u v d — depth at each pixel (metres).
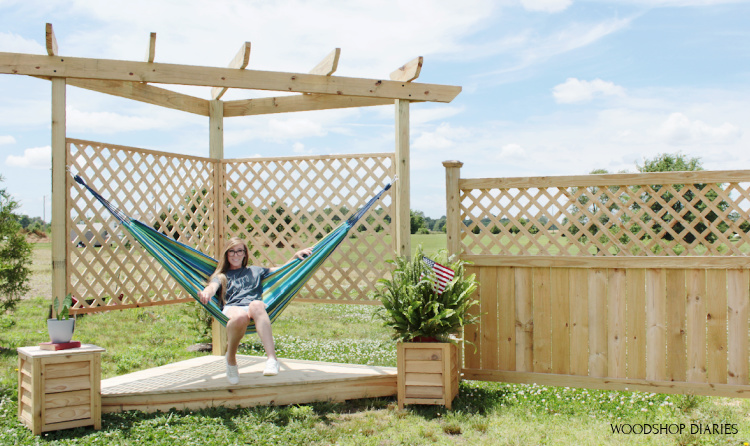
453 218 4.95
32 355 3.51
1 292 7.04
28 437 3.47
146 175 5.20
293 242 5.61
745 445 3.35
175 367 4.95
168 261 4.33
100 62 4.34
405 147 5.04
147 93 5.37
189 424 3.80
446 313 4.21
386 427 3.82
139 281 5.19
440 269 4.42
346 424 3.87
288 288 4.56
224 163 5.96
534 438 3.56
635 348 4.57
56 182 4.32
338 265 5.38
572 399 4.52
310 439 3.55
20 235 7.18
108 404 4.02
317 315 9.94
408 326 4.36
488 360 4.92
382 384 4.61
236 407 4.26
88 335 7.56
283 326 8.74
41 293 11.70
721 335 4.38
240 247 4.62
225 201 5.97
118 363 5.86
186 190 5.62
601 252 4.66
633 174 4.54
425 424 3.89
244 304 4.39
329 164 5.46
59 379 3.60
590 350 4.67
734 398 4.50
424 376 4.30
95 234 4.75
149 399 4.09
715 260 4.36
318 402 4.44
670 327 4.48
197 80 4.59
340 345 7.08
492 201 4.91
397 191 5.04
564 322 4.73
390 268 5.22
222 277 4.49
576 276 4.70
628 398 4.53
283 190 5.64
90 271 4.73
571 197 4.72
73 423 3.63
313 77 4.82
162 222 5.32
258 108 6.06
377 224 5.27
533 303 4.80
